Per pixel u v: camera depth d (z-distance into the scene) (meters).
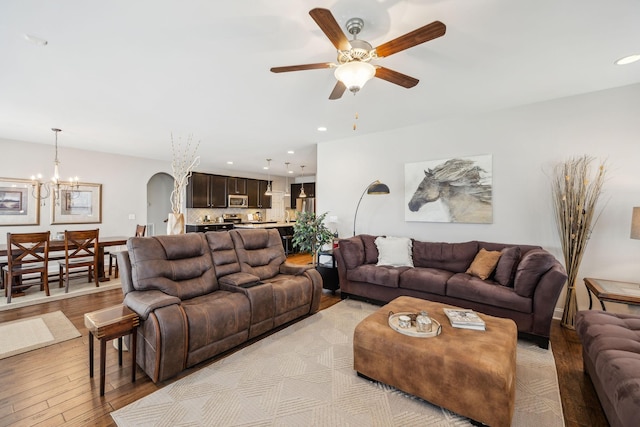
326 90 2.84
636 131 2.77
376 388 1.97
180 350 2.05
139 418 1.68
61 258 4.31
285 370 2.19
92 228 5.65
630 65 2.39
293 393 1.92
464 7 1.66
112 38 1.96
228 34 1.92
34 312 3.34
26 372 2.15
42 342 2.60
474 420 1.62
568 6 1.66
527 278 2.58
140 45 2.05
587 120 2.98
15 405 1.79
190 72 2.45
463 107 3.37
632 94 2.78
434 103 3.24
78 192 5.48
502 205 3.44
